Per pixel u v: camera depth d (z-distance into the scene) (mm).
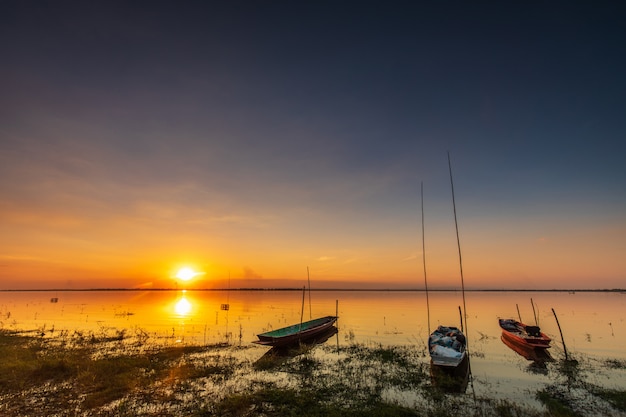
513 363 24203
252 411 14844
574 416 14711
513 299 118875
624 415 15008
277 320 49219
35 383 17938
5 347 26703
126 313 59531
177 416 14320
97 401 15734
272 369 21516
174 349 26922
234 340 31688
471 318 52875
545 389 18453
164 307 76250
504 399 16828
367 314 58719
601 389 18438
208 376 19844
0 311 63156
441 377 19734
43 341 30125
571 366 23281
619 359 25312
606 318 53125
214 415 14461
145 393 16859
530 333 28844
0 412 14547
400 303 92812
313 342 30922
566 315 58031
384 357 24984
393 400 16484
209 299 125312
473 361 24844
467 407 15773
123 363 21609
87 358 23188
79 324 43500
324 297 140125
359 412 14789
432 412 15078
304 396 16609
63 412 14594
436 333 28469
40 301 100750
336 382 19062
